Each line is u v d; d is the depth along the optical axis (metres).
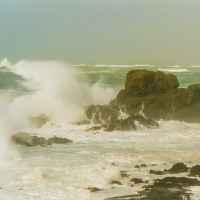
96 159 40.03
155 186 32.09
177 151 43.53
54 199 30.11
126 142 48.06
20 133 46.91
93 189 31.66
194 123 59.59
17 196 30.58
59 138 48.00
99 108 60.53
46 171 35.72
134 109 61.78
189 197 29.78
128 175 34.94
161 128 55.69
